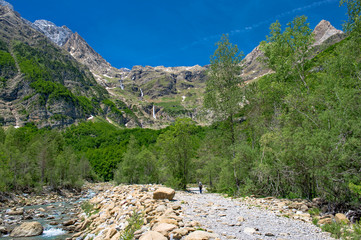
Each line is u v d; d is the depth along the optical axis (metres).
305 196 18.53
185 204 14.34
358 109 13.52
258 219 11.30
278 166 18.12
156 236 7.18
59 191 48.47
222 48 28.34
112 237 8.84
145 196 15.86
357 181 12.42
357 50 17.33
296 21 22.30
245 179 22.50
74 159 72.06
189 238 7.03
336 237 8.77
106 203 19.02
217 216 11.42
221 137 27.48
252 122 26.06
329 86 16.05
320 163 14.07
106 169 96.50
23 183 43.78
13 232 14.57
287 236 8.44
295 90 19.28
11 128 88.38
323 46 22.05
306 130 15.13
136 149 72.69
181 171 32.38
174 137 33.00
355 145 12.12
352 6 17.67
